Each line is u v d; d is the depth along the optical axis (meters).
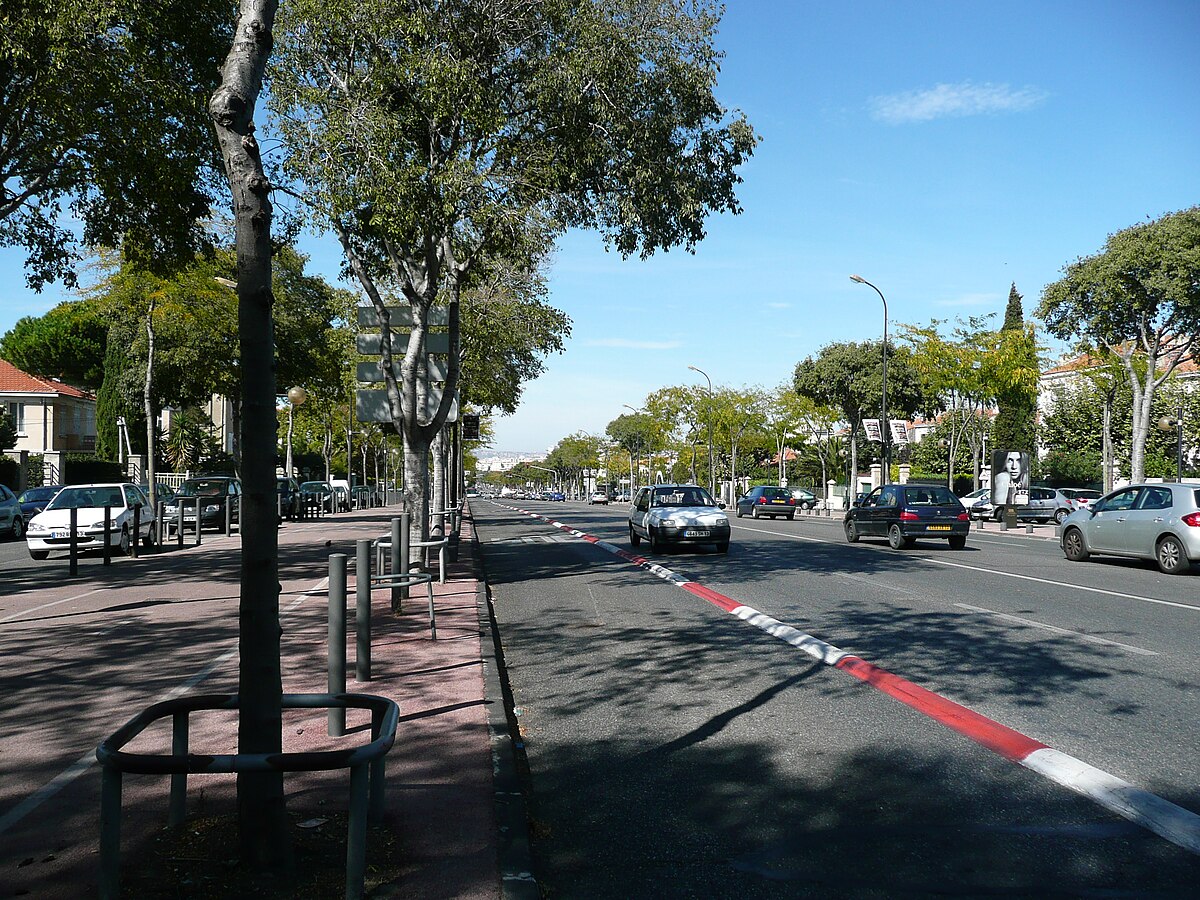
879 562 18.36
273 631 3.72
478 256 14.00
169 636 9.27
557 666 8.55
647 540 21.59
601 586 14.59
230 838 4.00
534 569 17.44
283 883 3.55
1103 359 35.06
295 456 66.94
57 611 11.00
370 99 12.00
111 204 14.17
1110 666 8.26
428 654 8.22
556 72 12.23
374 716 4.15
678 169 12.91
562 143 12.84
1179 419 32.81
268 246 3.86
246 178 3.84
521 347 27.62
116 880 3.27
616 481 124.94
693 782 5.30
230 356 33.34
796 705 7.02
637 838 4.47
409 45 12.09
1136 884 3.92
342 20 11.98
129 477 41.47
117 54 12.41
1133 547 16.97
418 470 14.17
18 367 62.69
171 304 26.53
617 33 12.34
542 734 6.34
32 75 12.52
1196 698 7.09
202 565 16.83
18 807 4.52
